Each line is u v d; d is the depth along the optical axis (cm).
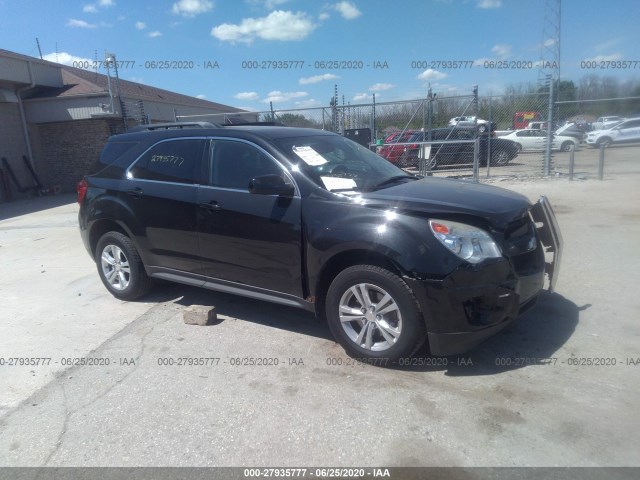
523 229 388
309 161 429
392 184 445
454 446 283
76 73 2116
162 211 487
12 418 339
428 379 354
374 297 375
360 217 372
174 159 491
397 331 361
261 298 439
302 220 399
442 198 380
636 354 375
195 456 288
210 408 335
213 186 455
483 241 348
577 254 633
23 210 1445
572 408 311
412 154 1577
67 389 372
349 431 302
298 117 1645
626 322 429
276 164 427
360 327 389
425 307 344
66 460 292
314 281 399
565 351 384
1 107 1716
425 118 1653
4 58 1631
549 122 1463
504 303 349
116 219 526
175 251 488
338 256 384
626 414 302
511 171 1664
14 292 621
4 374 400
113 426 322
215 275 466
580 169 1653
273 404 335
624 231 741
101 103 1766
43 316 528
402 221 356
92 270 702
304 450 288
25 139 1808
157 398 351
